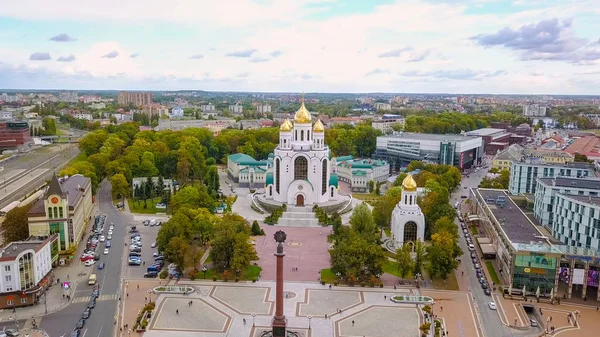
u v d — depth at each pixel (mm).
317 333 146500
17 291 161000
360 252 182750
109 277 185875
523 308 166625
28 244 173875
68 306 162125
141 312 155125
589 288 182875
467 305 167750
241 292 174500
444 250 182625
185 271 192125
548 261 172750
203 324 150750
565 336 148125
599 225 188625
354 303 167250
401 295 173250
